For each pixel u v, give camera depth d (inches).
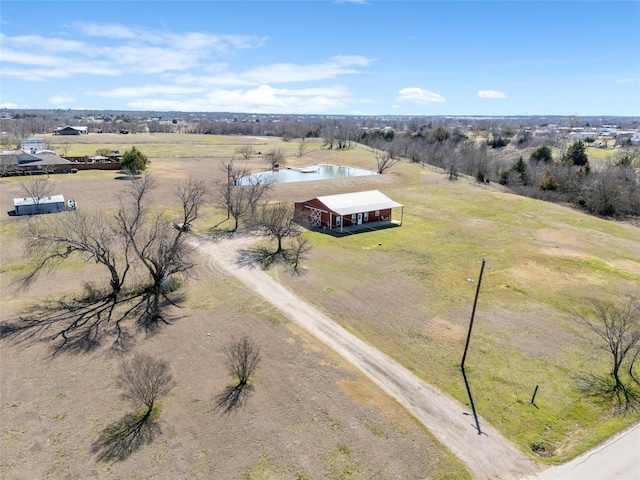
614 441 729.6
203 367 882.1
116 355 912.3
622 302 1228.5
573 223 2078.0
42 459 650.2
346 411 770.8
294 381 847.1
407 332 1046.4
